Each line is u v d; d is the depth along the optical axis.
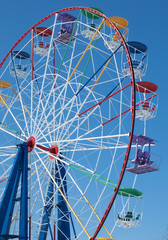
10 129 43.72
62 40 47.19
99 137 38.66
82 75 42.34
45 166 42.03
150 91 42.50
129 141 35.44
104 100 39.75
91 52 42.44
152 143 39.62
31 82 44.22
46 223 42.16
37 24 45.38
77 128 41.03
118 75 39.53
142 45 45.06
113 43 45.88
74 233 43.09
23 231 37.50
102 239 38.47
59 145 42.97
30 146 42.69
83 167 40.34
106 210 34.94
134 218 39.16
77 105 41.38
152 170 38.69
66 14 45.59
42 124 42.66
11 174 39.16
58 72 43.38
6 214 37.81
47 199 44.72
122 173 34.94
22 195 38.72
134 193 38.66
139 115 42.69
